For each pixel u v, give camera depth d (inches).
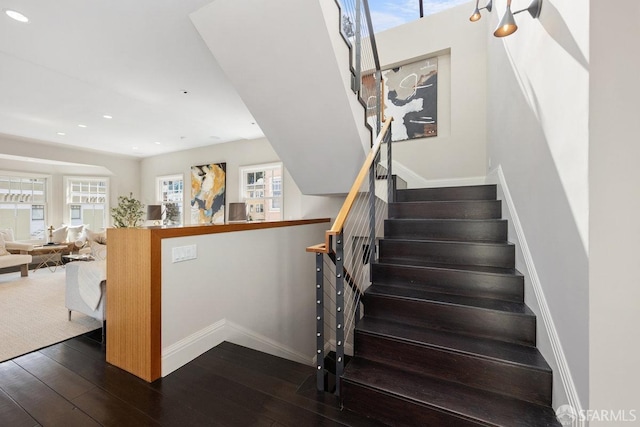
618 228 36.6
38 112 168.9
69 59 112.8
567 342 44.7
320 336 63.1
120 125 194.2
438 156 147.6
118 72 122.6
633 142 36.2
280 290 124.4
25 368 75.0
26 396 62.8
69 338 95.4
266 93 105.7
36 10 85.8
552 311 51.4
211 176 253.0
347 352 163.5
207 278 85.7
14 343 91.9
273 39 88.8
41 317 117.6
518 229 74.9
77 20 90.7
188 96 146.9
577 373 41.1
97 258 181.9
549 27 52.4
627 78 36.4
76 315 120.3
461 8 141.9
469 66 139.9
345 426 53.5
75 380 69.2
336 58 89.8
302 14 81.4
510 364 53.2
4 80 129.4
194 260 81.5
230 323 94.0
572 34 42.6
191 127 198.5
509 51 84.7
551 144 51.8
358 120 109.8
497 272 73.2
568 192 44.2
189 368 73.9
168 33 98.0
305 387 65.4
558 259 48.5
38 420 55.3
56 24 92.4
